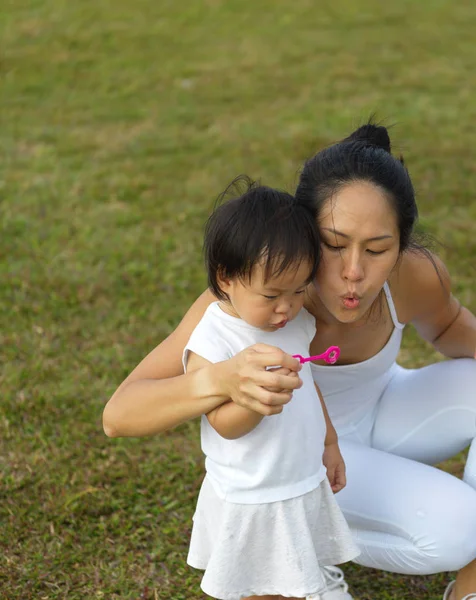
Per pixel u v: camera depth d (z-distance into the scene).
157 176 5.64
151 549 2.77
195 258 4.63
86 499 2.96
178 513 2.91
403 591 2.60
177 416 1.96
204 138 6.24
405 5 9.32
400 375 2.58
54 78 7.32
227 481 2.05
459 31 8.51
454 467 3.12
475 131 6.27
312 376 2.30
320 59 7.83
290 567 2.05
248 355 1.80
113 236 4.85
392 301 2.29
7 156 5.91
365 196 1.92
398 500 2.23
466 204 5.18
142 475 3.08
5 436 3.28
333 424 2.44
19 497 2.97
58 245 4.74
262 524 2.04
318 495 2.09
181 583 2.62
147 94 7.05
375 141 2.16
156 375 2.13
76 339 3.92
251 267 1.85
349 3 9.39
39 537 2.80
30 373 3.65
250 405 1.81
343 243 1.93
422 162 5.72
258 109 6.75
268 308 1.91
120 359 3.76
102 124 6.48
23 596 2.57
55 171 5.69
